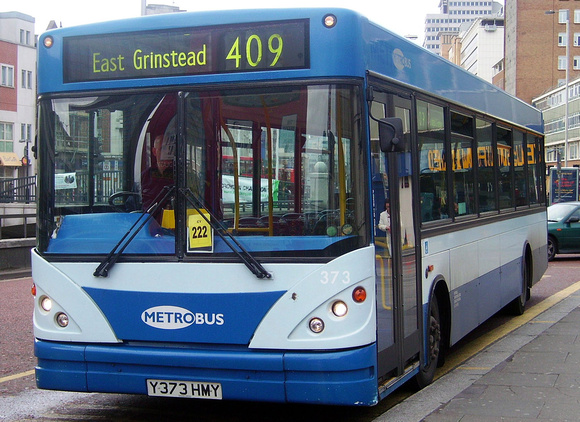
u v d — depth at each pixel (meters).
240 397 5.50
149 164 5.80
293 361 5.37
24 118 68.44
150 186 5.80
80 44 6.03
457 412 6.45
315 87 5.54
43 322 5.96
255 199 5.56
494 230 10.11
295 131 5.54
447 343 7.92
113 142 5.90
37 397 7.34
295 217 5.50
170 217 5.70
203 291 5.58
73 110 6.01
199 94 5.72
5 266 20.80
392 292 6.09
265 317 5.46
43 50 6.12
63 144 6.03
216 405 7.10
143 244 5.74
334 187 5.48
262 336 5.47
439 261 7.53
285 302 5.43
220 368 5.50
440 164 7.78
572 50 99.44
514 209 11.59
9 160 66.00
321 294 5.40
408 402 6.84
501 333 10.70
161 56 5.82
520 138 12.36
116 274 5.77
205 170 5.68
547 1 99.31
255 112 5.62
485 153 9.88
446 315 7.88
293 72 5.57
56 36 6.09
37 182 6.09
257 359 5.41
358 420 6.50
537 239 13.48
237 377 5.49
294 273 5.44
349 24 5.58
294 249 5.47
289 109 5.57
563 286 16.27
